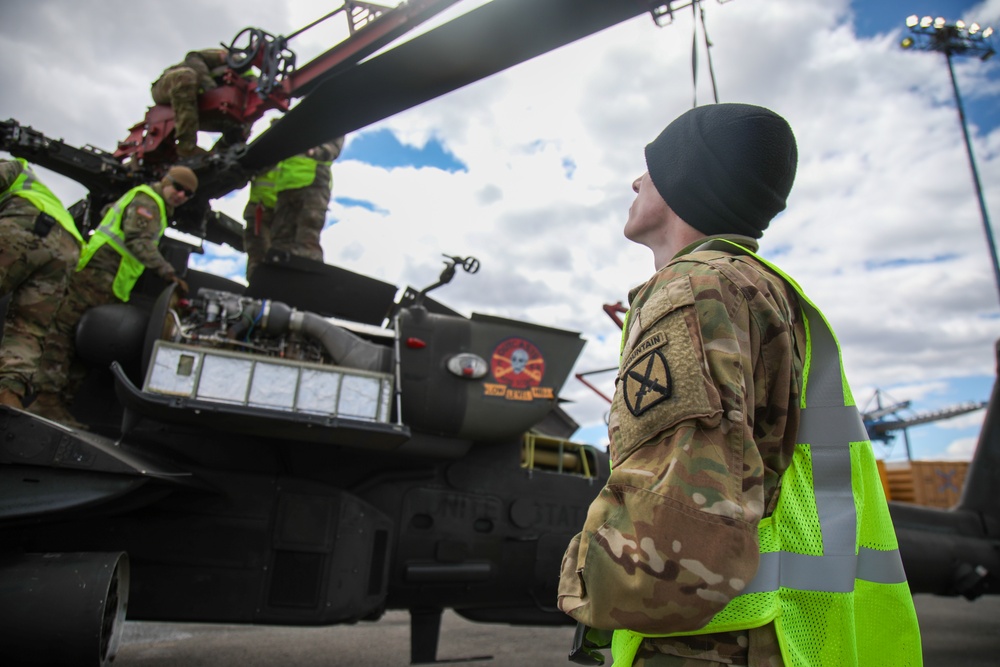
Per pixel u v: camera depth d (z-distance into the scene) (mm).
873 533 1008
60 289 3783
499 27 3332
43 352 3783
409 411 3980
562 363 4293
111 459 3025
